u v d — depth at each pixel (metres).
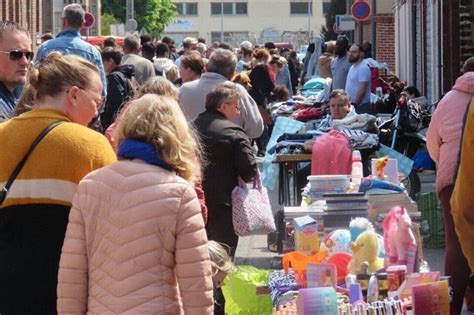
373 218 12.82
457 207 10.12
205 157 12.84
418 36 45.66
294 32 145.50
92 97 8.45
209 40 164.25
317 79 35.69
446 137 12.33
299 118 25.17
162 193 7.39
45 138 8.20
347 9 67.12
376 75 29.44
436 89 34.81
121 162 7.54
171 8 131.50
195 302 7.38
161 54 31.33
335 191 13.81
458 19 30.81
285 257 11.00
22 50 11.33
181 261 7.38
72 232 7.53
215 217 12.92
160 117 7.52
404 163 18.69
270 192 21.89
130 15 76.81
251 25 164.75
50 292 8.15
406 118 22.28
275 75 37.91
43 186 8.15
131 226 7.35
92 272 7.46
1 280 8.16
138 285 7.31
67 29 17.78
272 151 18.66
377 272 10.38
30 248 8.15
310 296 9.37
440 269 16.02
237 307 11.18
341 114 19.11
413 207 12.97
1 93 11.36
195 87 16.22
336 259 10.71
